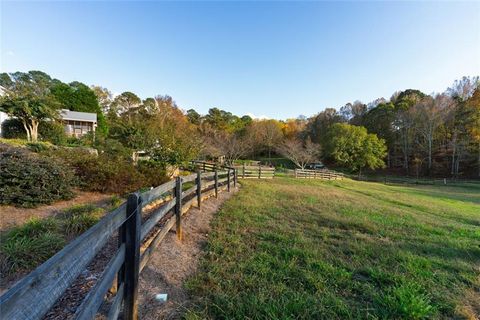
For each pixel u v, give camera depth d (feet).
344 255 10.71
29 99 48.42
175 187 11.12
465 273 9.26
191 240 11.60
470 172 87.45
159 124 48.01
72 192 17.12
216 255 10.01
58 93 85.10
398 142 107.34
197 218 14.76
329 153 104.99
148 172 26.21
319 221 16.38
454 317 6.63
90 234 3.67
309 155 101.19
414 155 103.86
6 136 50.16
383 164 98.48
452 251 11.73
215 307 6.63
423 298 7.22
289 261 9.64
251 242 11.73
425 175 95.40
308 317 6.35
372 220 17.48
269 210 19.04
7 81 97.14
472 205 34.81
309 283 8.04
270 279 8.18
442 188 64.90
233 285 7.75
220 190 27.04
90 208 13.26
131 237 5.52
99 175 19.80
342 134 103.24
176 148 34.65
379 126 117.39
